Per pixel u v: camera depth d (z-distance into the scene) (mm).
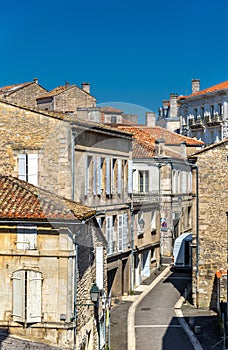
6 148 23719
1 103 23766
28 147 23469
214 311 27719
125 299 28297
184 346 22547
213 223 28359
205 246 28469
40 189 20219
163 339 23438
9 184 21000
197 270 28422
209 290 28359
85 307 20406
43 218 18484
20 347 17984
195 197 28406
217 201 28297
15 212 18953
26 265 19062
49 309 18938
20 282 19062
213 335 24016
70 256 18797
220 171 28234
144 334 24109
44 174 20078
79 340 19547
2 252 19125
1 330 19125
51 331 18906
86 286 20594
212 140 65875
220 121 63688
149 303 28312
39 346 18328
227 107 63219
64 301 18828
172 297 29500
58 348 18625
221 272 27297
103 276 22094
